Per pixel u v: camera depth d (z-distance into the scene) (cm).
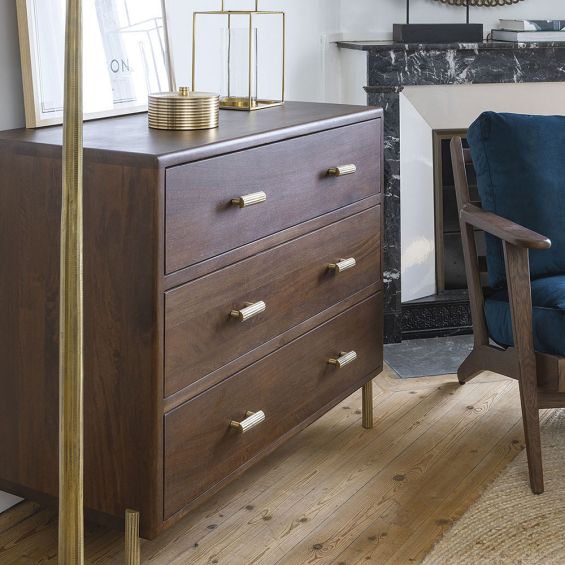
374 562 187
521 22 323
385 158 312
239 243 180
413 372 297
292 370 206
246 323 186
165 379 164
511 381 289
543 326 217
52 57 191
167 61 223
